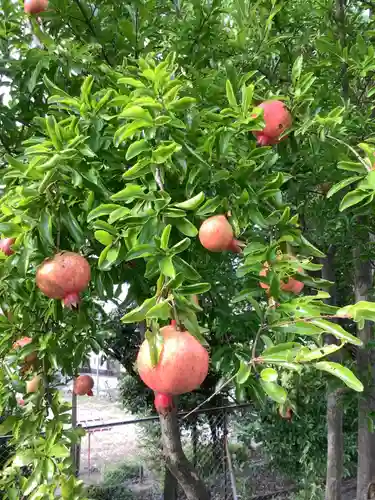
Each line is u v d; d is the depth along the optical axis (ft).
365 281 12.66
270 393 4.53
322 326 4.42
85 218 6.16
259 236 6.17
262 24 10.09
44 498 6.61
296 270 5.59
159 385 3.97
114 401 38.29
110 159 6.21
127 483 23.04
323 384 13.48
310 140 7.87
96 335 10.75
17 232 5.43
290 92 7.77
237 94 7.55
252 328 8.51
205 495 9.43
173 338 4.02
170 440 9.21
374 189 5.67
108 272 7.02
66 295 5.40
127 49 8.93
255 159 6.40
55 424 7.26
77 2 8.57
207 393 21.12
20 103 8.87
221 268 8.83
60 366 8.79
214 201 5.49
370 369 11.69
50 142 5.43
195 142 6.17
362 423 12.87
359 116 9.18
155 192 4.87
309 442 21.76
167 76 5.31
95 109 6.03
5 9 9.55
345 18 11.34
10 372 7.94
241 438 24.08
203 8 9.30
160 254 4.34
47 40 8.00
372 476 12.79
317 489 21.53
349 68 9.71
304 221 10.30
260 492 22.84
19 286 6.82
